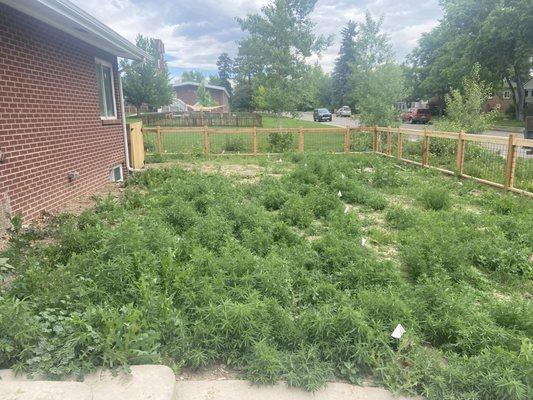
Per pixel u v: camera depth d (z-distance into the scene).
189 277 3.50
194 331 2.87
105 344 2.52
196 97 74.19
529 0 29.84
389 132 14.12
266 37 19.67
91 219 5.49
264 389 2.52
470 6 36.38
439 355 2.86
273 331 2.91
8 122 5.48
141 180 9.29
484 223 6.20
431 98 56.72
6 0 5.22
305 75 20.11
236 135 18.92
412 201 7.96
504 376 2.49
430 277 4.14
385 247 5.41
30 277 3.35
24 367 2.49
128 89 41.97
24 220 5.76
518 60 35.09
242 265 3.79
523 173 8.89
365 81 18.30
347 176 9.74
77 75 7.80
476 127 14.86
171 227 5.37
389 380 2.60
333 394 2.52
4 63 5.44
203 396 2.45
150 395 2.29
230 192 7.54
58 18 6.23
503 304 3.55
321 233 5.82
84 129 8.09
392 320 3.06
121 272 3.43
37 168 6.20
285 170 11.65
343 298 3.35
